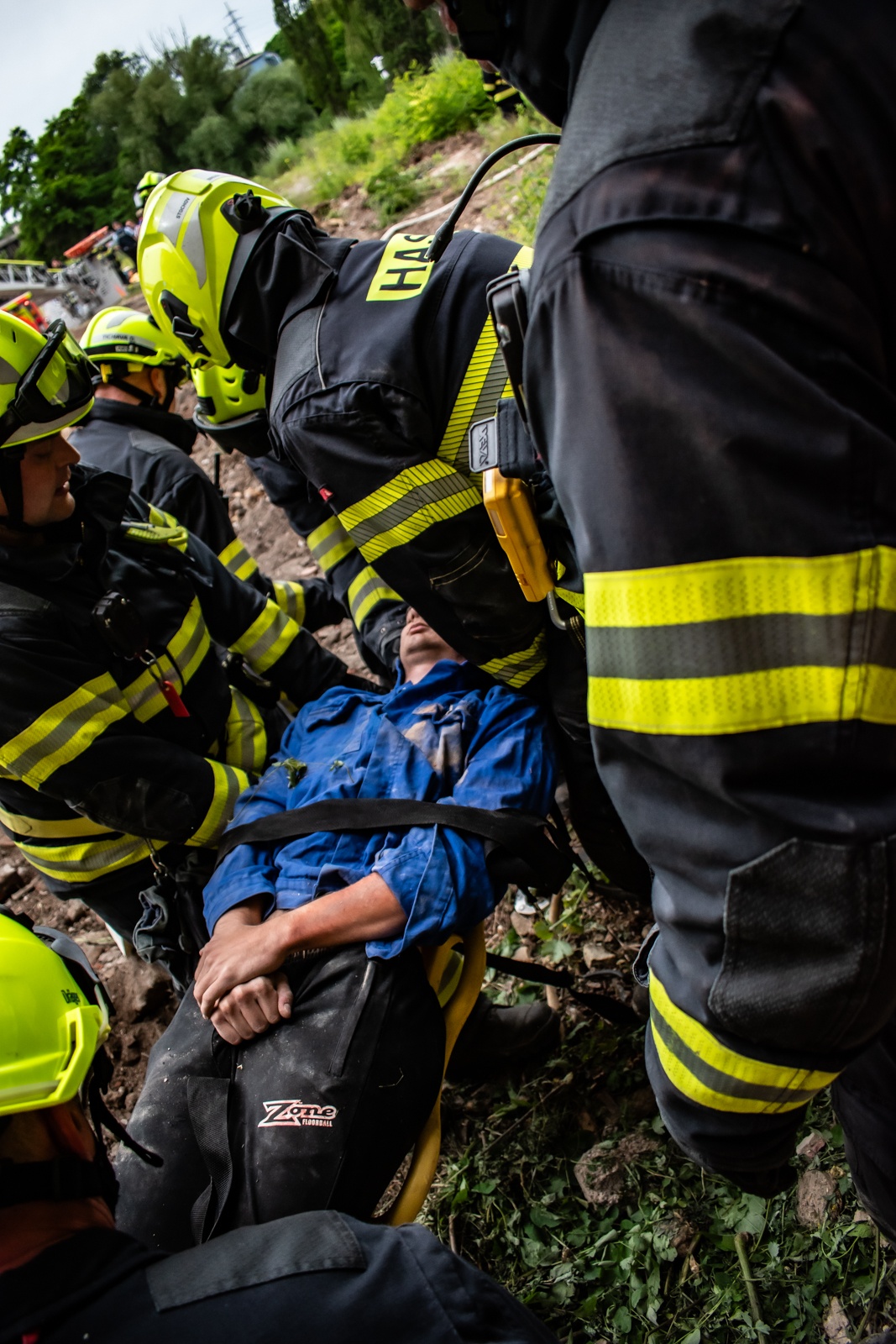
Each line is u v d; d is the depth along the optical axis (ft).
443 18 3.13
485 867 5.39
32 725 5.72
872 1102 3.70
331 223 25.11
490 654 5.84
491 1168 6.47
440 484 5.21
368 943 5.14
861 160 2.39
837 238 2.36
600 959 7.52
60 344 5.62
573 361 2.54
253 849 5.85
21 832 6.63
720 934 2.69
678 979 3.03
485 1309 3.02
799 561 2.38
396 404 5.08
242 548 9.29
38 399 5.43
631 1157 6.11
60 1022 3.39
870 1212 4.17
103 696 5.98
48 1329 2.78
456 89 24.73
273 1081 4.84
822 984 2.58
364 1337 2.84
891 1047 3.46
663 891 2.92
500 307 2.95
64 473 5.94
